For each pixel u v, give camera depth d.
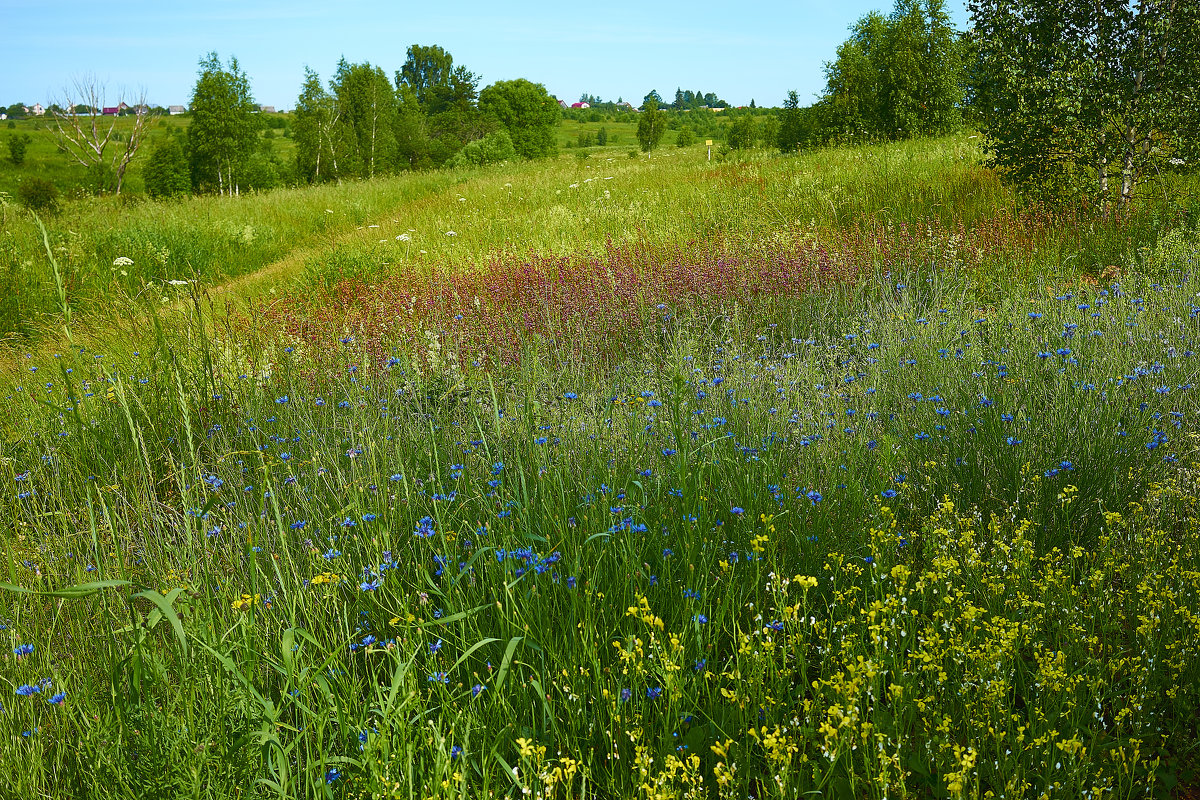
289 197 24.84
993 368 4.88
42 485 4.77
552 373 5.52
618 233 12.95
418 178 29.98
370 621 3.12
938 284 7.39
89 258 13.77
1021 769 2.32
